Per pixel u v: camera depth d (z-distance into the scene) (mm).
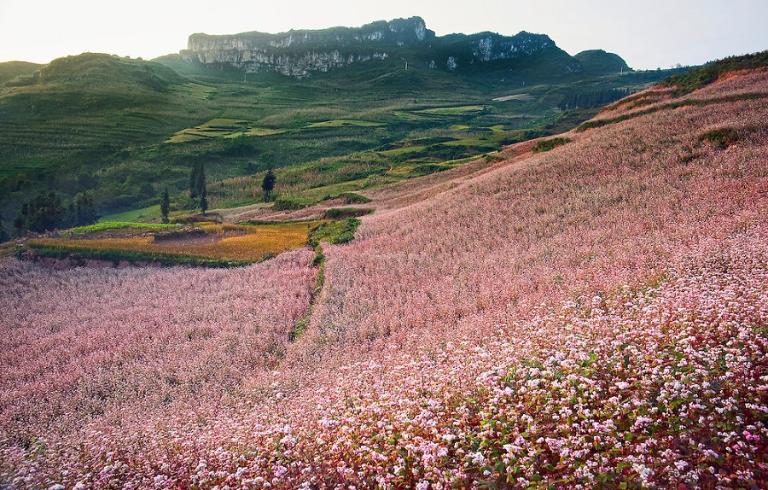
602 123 74375
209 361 28234
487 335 19562
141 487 12266
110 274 51719
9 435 22500
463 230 44875
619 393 10695
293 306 35938
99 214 134625
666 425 9625
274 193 131125
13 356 32969
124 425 21125
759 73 72625
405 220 54969
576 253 30609
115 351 31875
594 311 16984
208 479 11719
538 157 64875
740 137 43438
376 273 38969
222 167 179625
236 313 36188
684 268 19688
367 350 24781
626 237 30859
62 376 28906
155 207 136125
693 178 38250
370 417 13125
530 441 10141
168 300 41938
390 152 164125
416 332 24672
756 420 8977
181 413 21422
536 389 11711
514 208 46375
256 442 13594
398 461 10469
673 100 69688
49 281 50062
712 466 8070
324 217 74125
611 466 8883
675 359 11484
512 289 26703
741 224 25266
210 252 56031
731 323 12148
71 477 13781
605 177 46062
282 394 20703
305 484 10250
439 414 12250
